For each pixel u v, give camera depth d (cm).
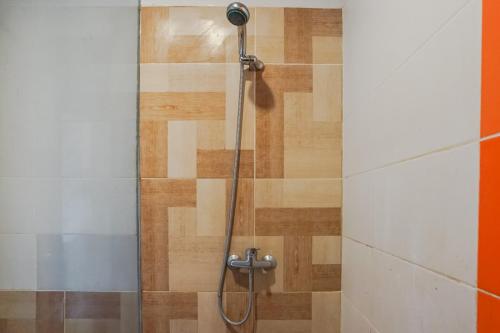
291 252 116
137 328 112
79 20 89
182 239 115
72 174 88
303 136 116
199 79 116
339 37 115
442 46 53
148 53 116
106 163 99
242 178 116
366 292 90
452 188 50
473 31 45
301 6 116
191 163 116
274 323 115
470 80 46
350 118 107
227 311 115
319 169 116
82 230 92
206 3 116
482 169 43
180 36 116
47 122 82
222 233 115
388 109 75
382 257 78
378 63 81
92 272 94
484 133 43
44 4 80
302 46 115
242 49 108
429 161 57
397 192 70
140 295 114
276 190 116
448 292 51
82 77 90
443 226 53
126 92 106
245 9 98
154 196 115
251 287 111
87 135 93
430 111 57
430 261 57
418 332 61
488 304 42
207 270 115
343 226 114
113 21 100
